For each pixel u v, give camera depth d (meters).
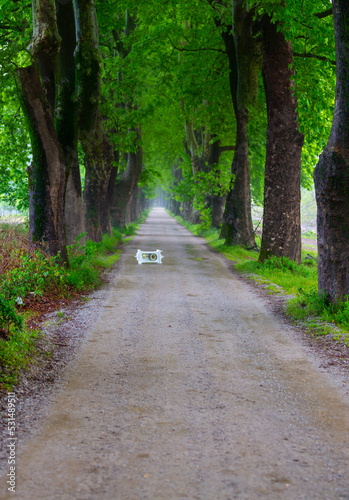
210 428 4.50
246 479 3.57
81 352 7.13
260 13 19.77
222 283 14.71
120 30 25.83
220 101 25.44
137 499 3.29
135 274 16.22
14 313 7.01
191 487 3.45
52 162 13.24
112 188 27.98
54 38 12.81
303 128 14.68
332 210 9.66
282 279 14.67
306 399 5.32
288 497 3.33
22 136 21.38
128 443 4.17
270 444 4.17
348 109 9.39
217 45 23.94
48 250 13.25
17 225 14.69
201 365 6.59
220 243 27.45
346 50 9.34
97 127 19.03
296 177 17.08
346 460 3.90
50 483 3.49
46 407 4.97
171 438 4.27
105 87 22.88
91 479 3.55
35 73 12.77
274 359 6.94
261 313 10.44
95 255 18.91
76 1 13.56
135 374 6.15
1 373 5.50
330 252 9.73
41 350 6.82
